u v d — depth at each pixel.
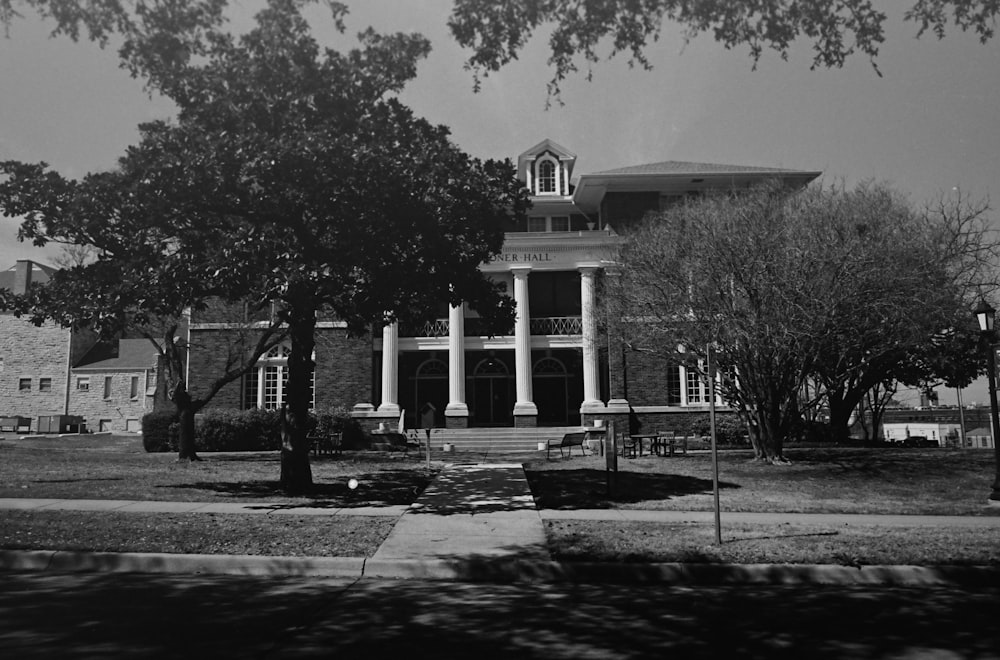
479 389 33.25
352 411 29.44
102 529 9.98
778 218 18.98
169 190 12.14
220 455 23.91
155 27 9.77
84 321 12.98
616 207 31.52
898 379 27.61
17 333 42.50
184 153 12.02
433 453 25.11
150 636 5.80
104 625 6.11
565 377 33.25
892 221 19.33
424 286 14.06
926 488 16.33
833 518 12.12
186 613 6.56
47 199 12.53
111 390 42.03
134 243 13.33
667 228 21.08
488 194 13.74
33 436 33.94
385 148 12.72
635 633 6.11
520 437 28.45
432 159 12.98
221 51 12.73
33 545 8.98
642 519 11.69
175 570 8.53
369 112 13.46
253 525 10.54
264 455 23.92
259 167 11.65
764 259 18.06
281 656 5.33
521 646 5.69
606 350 28.75
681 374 30.12
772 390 19.88
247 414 26.95
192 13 9.91
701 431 28.59
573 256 30.55
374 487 14.90
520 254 30.70
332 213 12.95
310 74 12.61
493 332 15.45
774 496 14.85
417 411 33.16
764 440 20.52
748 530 10.70
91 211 12.48
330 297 13.81
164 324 21.25
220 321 25.94
